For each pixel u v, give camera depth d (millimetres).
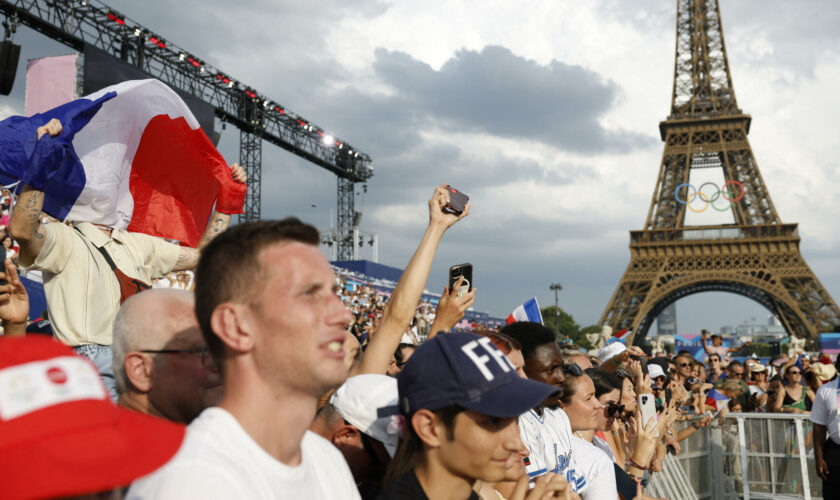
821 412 8945
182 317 2762
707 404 11711
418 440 2799
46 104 17438
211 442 1875
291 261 1995
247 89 40219
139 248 4871
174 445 1588
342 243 61812
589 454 4793
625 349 7367
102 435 1377
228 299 1985
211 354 2086
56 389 1356
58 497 1324
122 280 4543
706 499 11039
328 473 2338
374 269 59125
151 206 5230
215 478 1769
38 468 1273
